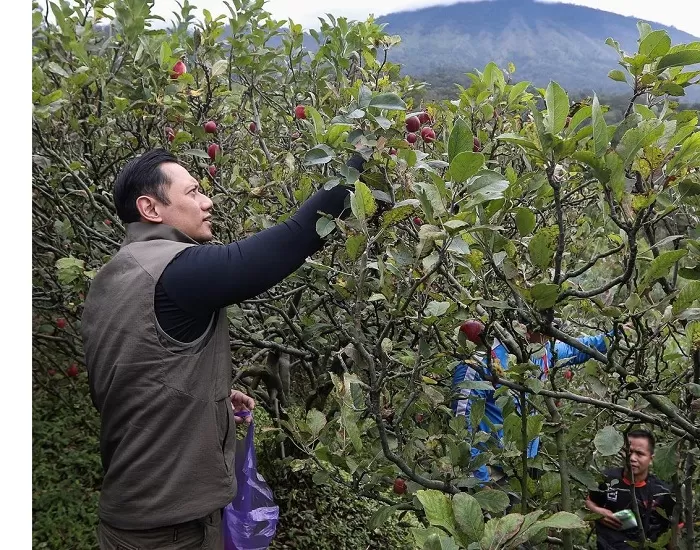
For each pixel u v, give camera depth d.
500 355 2.45
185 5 3.99
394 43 3.54
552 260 1.73
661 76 1.77
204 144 3.40
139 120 3.15
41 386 4.41
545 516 1.92
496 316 1.82
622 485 2.72
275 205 3.07
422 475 2.00
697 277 1.65
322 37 3.51
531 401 2.20
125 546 1.60
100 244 3.47
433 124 3.10
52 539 3.26
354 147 1.74
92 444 4.21
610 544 2.69
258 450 3.89
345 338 2.83
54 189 3.12
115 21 3.28
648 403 1.90
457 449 1.90
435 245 1.48
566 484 2.05
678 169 1.52
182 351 1.55
